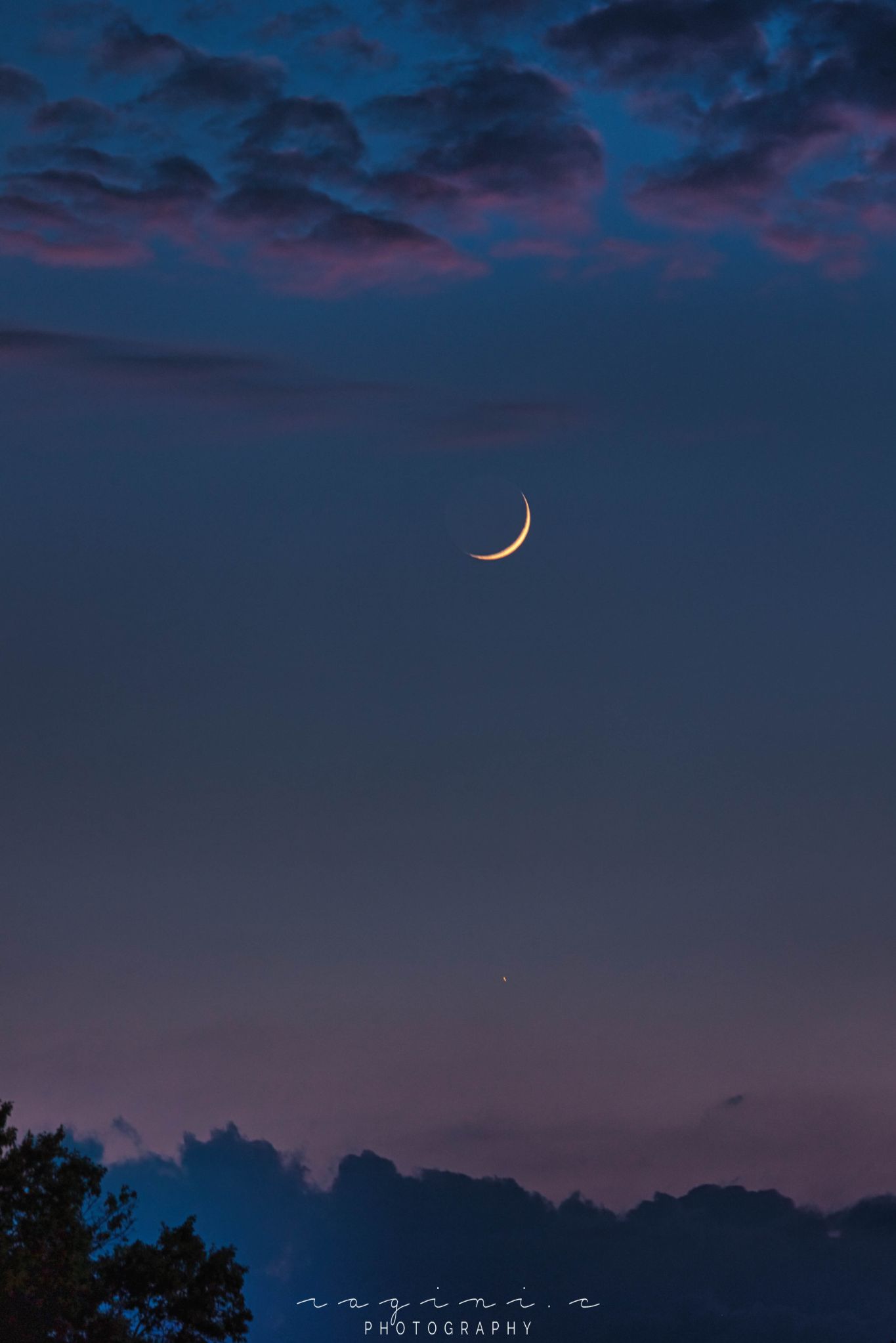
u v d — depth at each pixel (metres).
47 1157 54.66
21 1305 52.53
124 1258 57.22
